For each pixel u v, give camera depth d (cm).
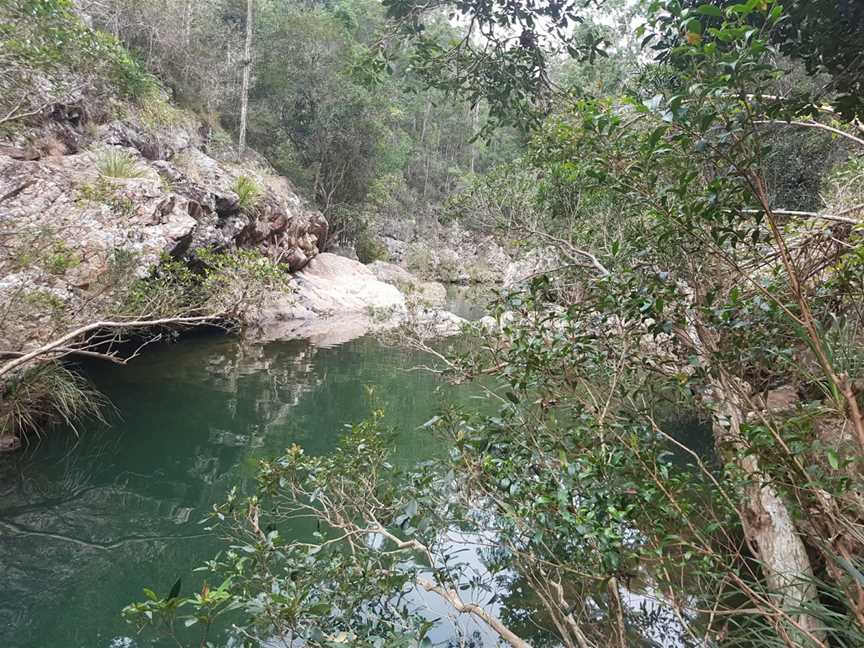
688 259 245
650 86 285
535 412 263
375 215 2567
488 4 362
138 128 1228
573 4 358
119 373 869
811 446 156
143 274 686
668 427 593
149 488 482
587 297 261
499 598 312
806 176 468
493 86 414
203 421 671
